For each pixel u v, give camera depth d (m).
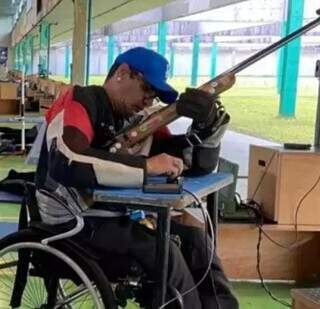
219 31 9.82
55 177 1.74
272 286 3.15
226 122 1.96
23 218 1.95
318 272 3.27
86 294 2.00
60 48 22.56
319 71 3.26
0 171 5.77
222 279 2.05
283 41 2.02
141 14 9.79
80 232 1.82
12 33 27.81
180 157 2.01
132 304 2.31
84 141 1.75
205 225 2.09
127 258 1.82
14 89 8.95
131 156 1.76
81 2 6.80
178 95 1.91
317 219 2.96
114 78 1.92
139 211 1.82
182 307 1.79
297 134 6.12
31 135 7.09
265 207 3.04
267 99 8.61
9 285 2.60
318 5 4.25
